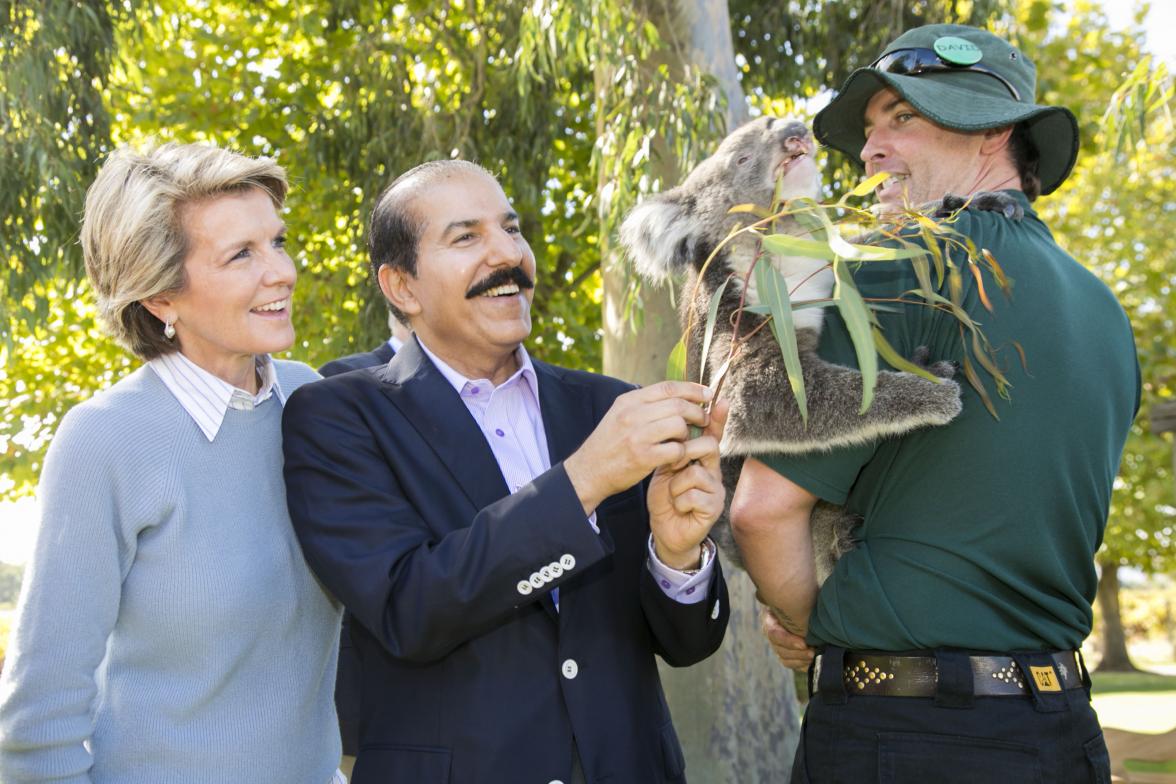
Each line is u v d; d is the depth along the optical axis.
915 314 2.09
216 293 2.08
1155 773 7.57
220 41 10.02
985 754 1.81
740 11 9.20
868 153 2.51
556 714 2.00
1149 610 35.53
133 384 2.11
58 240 7.20
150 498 2.00
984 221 2.13
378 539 1.98
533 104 8.38
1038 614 1.90
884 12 8.64
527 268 2.27
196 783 2.00
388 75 8.73
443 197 2.21
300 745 2.15
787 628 2.38
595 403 2.38
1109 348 2.06
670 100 5.59
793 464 2.13
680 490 1.92
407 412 2.14
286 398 2.38
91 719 1.94
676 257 3.21
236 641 2.04
